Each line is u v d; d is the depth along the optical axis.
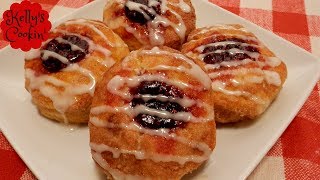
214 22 0.26
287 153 0.20
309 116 0.21
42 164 0.18
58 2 0.29
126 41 0.24
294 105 0.20
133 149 0.17
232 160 0.18
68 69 0.20
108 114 0.17
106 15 0.25
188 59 0.19
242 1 0.30
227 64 0.20
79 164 0.18
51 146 0.19
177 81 0.18
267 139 0.19
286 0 0.30
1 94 0.21
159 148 0.16
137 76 0.18
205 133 0.17
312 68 0.22
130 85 0.18
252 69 0.20
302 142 0.20
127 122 0.17
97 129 0.17
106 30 0.23
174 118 0.17
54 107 0.20
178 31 0.24
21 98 0.22
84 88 0.20
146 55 0.19
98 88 0.18
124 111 0.17
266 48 0.22
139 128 0.17
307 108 0.22
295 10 0.29
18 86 0.22
